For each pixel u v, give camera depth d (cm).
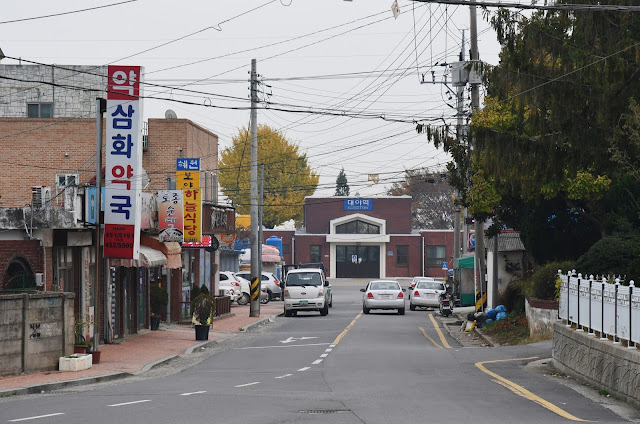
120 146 3606
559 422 1677
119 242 3597
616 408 1984
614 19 2778
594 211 4053
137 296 4531
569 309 2877
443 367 2947
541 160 3019
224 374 2788
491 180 4016
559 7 2073
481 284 5078
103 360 3241
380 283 6838
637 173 2877
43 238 3231
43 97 5712
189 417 1717
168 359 3353
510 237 5906
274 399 2031
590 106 2873
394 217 14538
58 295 2888
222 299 6062
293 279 6550
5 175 5253
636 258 2783
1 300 2650
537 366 2995
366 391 2212
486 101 4231
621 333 2248
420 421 1666
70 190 3341
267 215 14875
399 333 4778
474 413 1795
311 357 3372
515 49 2958
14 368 2692
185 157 5762
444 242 14412
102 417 1734
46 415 1786
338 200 14562
